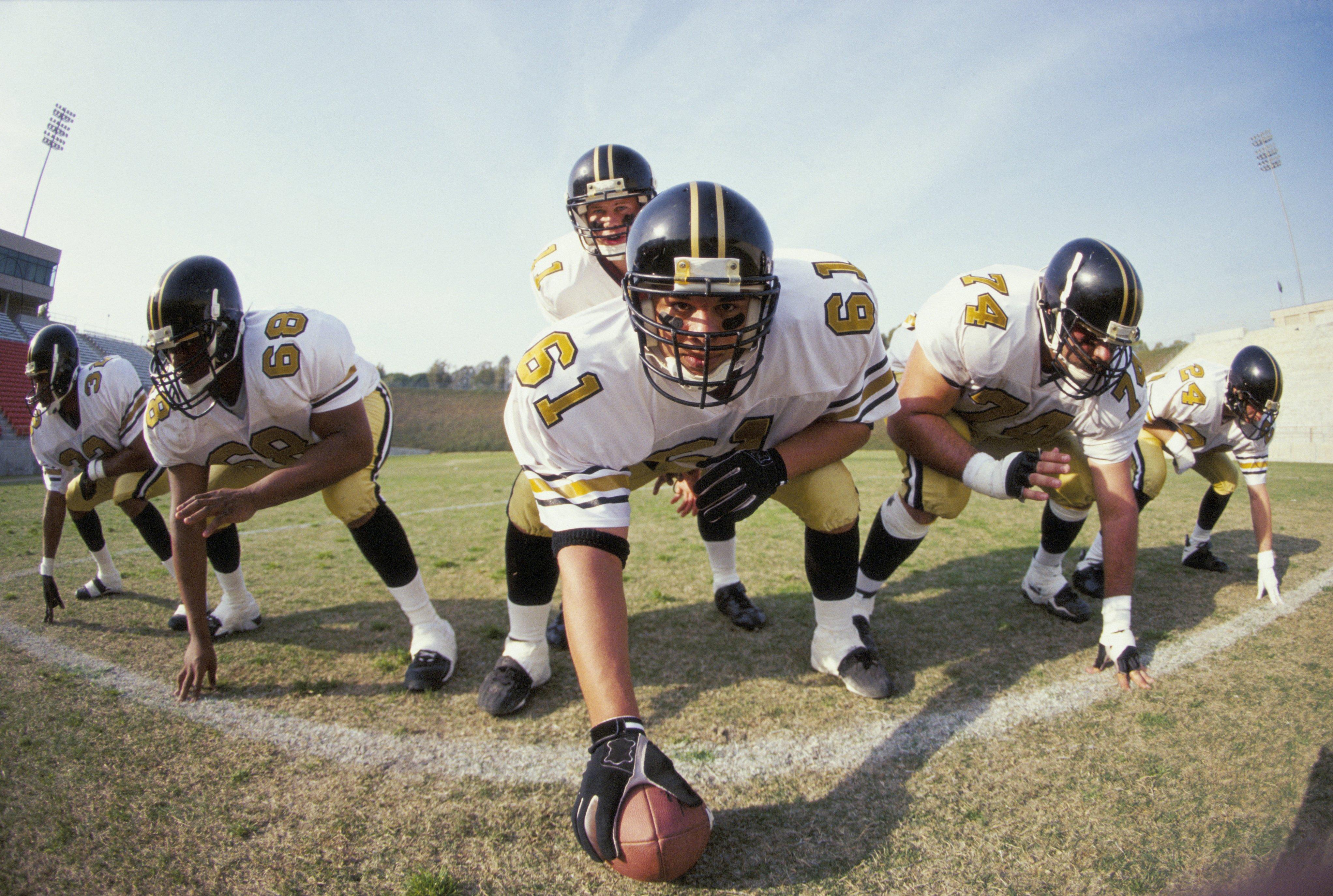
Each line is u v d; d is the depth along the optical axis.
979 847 1.67
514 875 1.62
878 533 3.11
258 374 2.66
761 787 1.98
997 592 3.88
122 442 3.89
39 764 2.13
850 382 2.19
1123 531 2.62
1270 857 1.54
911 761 2.10
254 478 3.34
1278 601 3.54
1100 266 2.34
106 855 1.69
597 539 1.79
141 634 3.47
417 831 1.80
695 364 1.76
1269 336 25.53
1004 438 3.22
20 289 30.58
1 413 20.95
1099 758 2.07
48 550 3.70
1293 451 20.31
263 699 2.65
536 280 3.14
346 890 1.58
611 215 2.82
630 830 1.51
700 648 3.09
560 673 2.94
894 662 2.88
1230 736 2.17
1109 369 2.45
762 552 5.00
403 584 2.88
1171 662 2.80
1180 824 1.72
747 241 1.66
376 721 2.46
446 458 23.00
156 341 2.47
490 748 2.26
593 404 1.83
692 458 2.34
